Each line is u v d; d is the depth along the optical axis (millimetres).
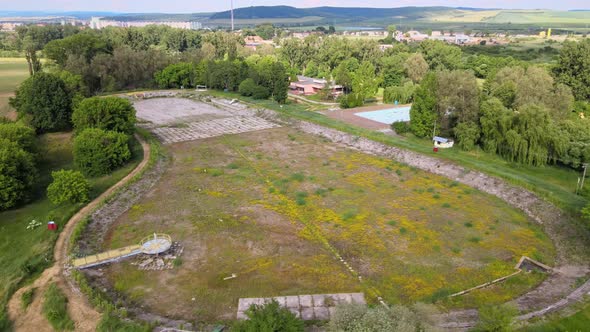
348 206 38219
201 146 56844
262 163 49969
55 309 23219
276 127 67375
